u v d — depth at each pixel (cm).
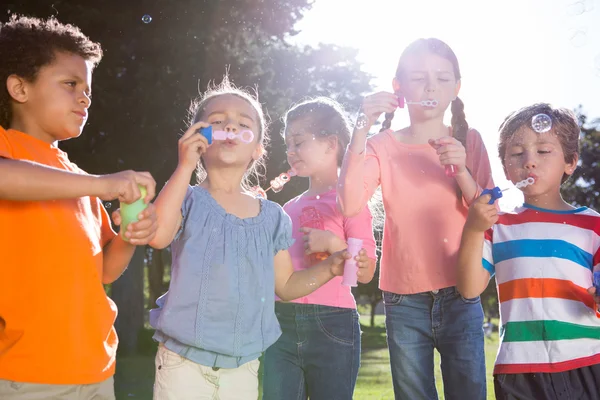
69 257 209
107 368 216
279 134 1247
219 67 1161
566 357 267
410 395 312
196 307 237
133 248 237
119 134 1144
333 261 276
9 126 224
